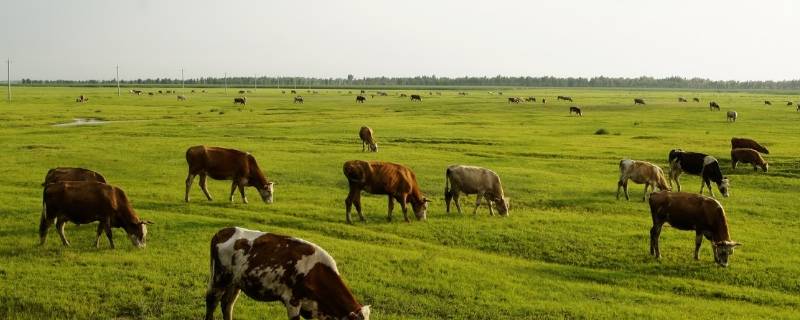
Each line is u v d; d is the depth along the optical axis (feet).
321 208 78.28
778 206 86.22
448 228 69.72
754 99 486.38
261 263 34.88
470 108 323.16
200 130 183.21
